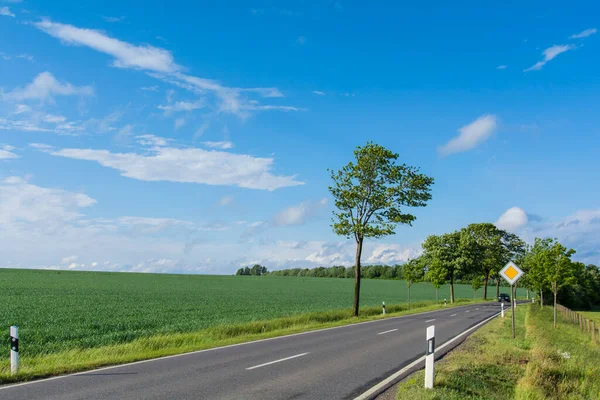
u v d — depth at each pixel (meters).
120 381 9.29
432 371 8.57
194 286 78.31
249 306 39.22
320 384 9.26
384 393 8.66
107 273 136.38
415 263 46.09
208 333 18.36
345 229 30.19
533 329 21.23
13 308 31.23
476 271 65.38
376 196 29.81
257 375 10.03
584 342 20.50
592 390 9.67
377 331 20.19
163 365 11.21
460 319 28.56
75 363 11.35
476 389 8.64
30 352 15.32
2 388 8.63
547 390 9.24
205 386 8.89
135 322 24.53
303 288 88.00
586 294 67.75
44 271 124.12
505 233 71.81
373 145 29.98
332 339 17.03
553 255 30.00
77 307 33.03
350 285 113.69
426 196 30.23
